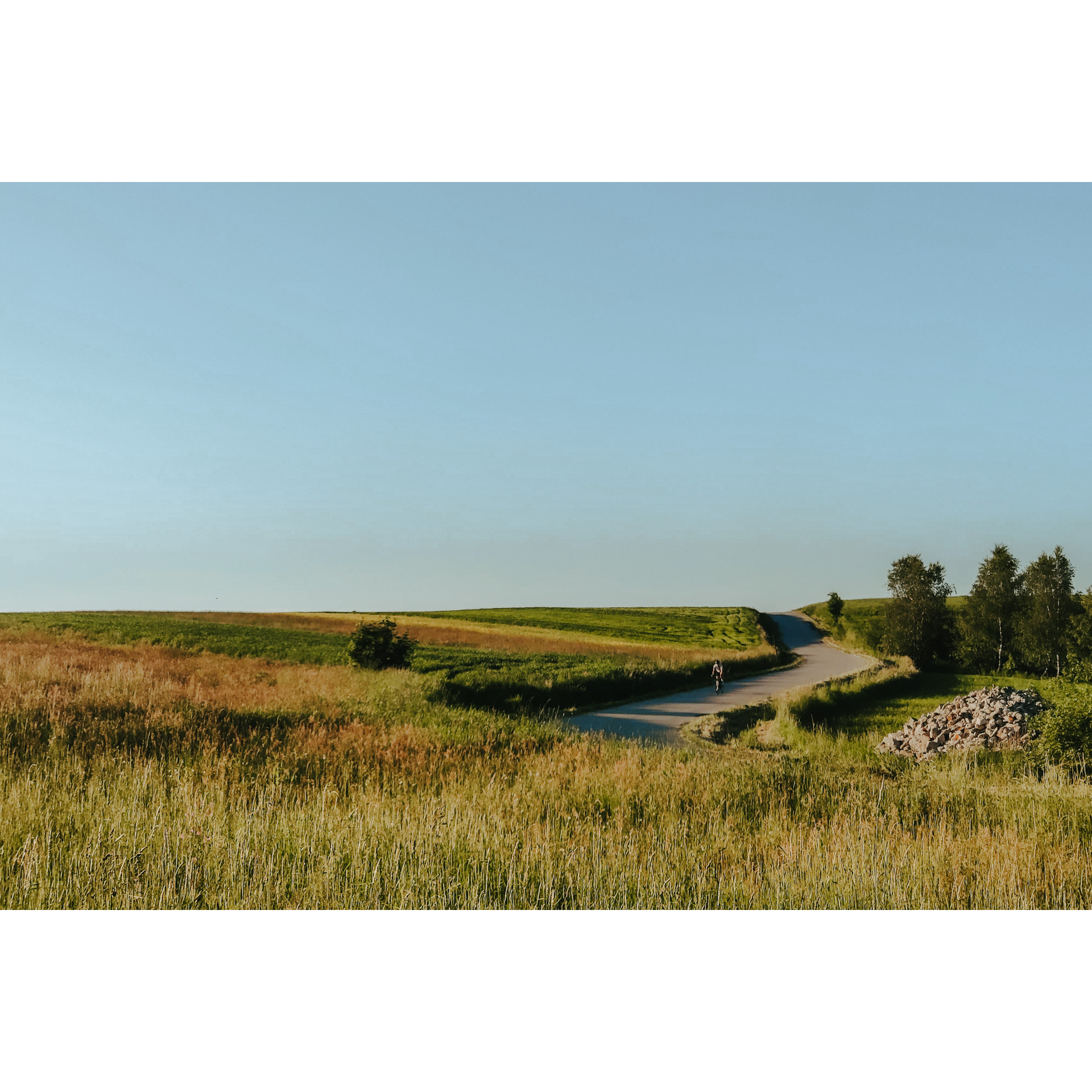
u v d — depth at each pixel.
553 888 6.38
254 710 14.72
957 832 8.75
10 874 6.05
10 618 55.56
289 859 6.74
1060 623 54.66
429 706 18.28
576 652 50.84
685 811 9.43
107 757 9.84
